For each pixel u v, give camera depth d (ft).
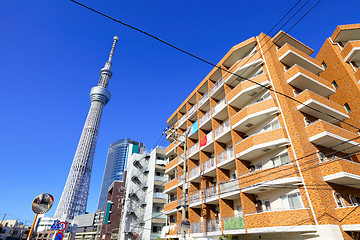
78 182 512.63
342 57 78.48
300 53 73.15
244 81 74.38
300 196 52.54
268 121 66.90
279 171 55.11
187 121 108.99
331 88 72.84
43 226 363.76
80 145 556.10
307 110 63.26
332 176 51.34
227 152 79.51
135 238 128.88
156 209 130.72
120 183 208.54
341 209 48.70
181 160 103.40
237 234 64.59
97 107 634.02
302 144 55.72
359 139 60.59
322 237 45.52
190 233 80.53
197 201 82.58
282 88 65.46
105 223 193.06
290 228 49.08
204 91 106.11
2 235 319.06
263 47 76.48
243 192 62.34
